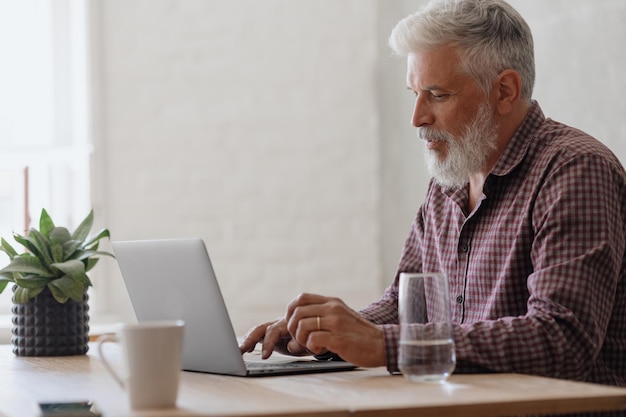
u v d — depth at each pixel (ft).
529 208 7.30
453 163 7.70
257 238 15.14
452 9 7.61
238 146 15.10
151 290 7.04
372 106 15.39
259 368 6.72
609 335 7.37
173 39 14.92
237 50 15.10
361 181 15.37
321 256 15.28
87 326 8.67
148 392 5.03
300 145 15.26
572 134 7.56
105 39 14.73
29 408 5.30
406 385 5.76
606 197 7.02
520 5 12.91
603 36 11.14
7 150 15.03
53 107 15.11
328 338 6.30
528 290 7.32
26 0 15.15
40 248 8.50
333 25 15.35
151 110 14.85
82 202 14.75
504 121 7.79
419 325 5.89
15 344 8.55
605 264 6.81
